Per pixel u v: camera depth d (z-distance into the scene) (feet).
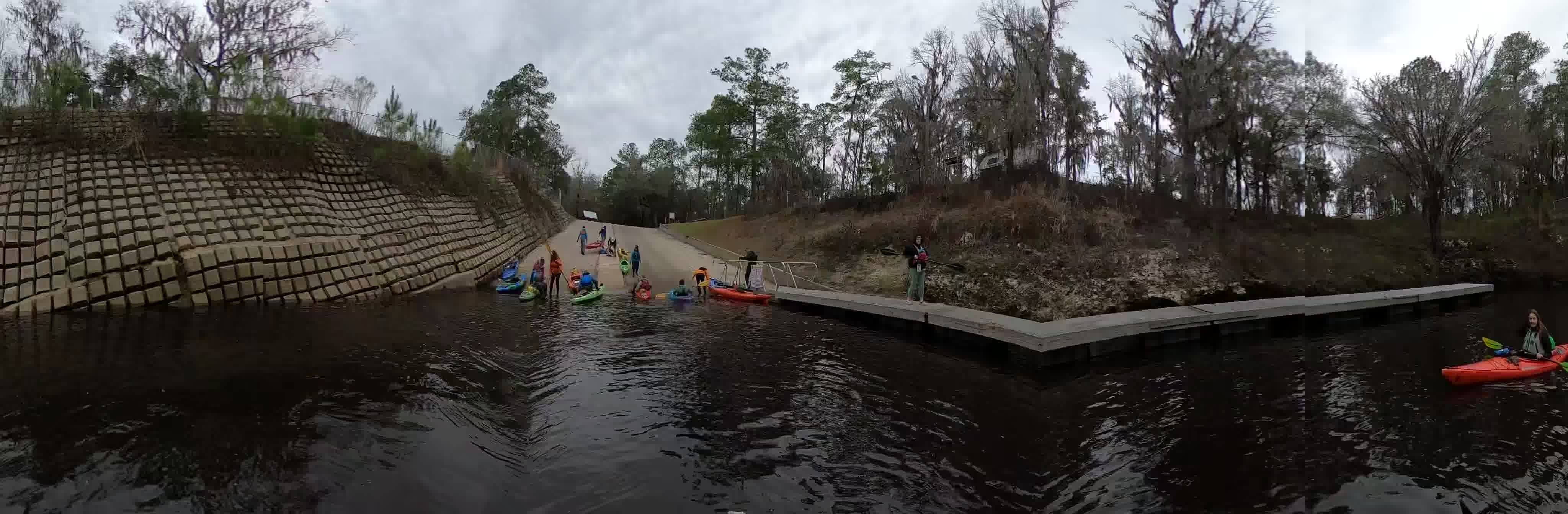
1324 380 30.22
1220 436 22.40
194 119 64.03
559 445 21.33
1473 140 71.67
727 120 177.17
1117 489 18.37
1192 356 36.06
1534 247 83.15
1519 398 26.86
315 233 61.62
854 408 26.30
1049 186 80.89
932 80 117.19
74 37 88.07
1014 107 92.27
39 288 46.96
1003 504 17.69
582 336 41.60
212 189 59.26
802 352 37.60
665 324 47.55
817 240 92.58
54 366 29.78
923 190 102.17
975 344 39.01
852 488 18.60
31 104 61.11
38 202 52.65
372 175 75.97
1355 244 48.98
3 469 17.74
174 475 17.57
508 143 166.71
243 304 51.49
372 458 19.15
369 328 42.55
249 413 23.00
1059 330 35.40
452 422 22.95
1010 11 94.89
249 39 92.94
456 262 75.25
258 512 15.65
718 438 22.50
